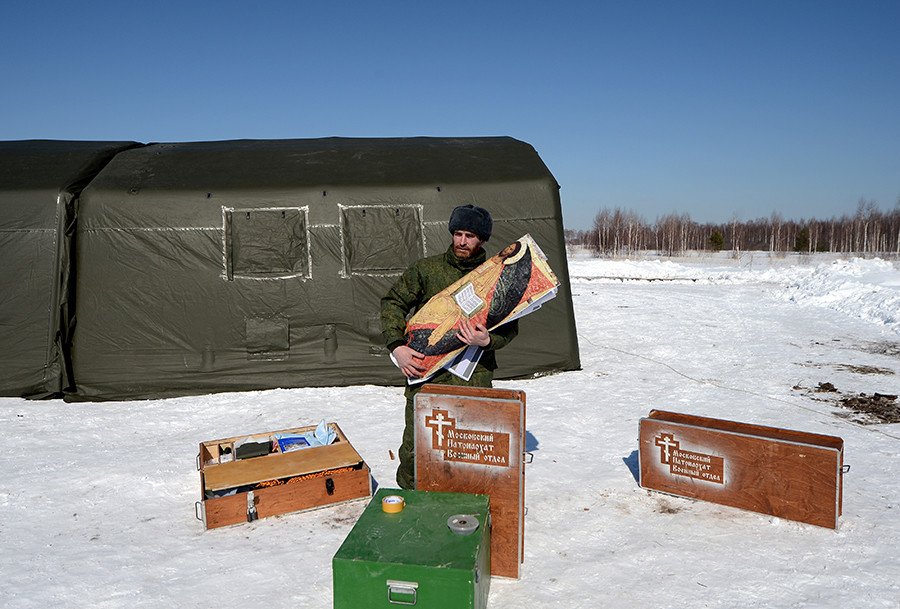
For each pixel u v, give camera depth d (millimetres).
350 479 3953
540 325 7426
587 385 7004
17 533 3596
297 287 6977
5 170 7215
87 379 6703
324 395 6703
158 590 2949
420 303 3756
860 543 3275
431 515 2762
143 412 6219
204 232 6879
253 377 6953
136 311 6777
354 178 7301
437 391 3361
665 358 8539
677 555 3199
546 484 4184
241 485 3773
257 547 3389
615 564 3119
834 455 3363
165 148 8500
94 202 6770
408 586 2377
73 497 4098
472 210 3512
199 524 3695
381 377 7059
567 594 2850
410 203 7121
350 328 7039
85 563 3227
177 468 4598
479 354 3467
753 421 5566
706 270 26500
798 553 3191
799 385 6938
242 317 6914
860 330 10906
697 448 3828
